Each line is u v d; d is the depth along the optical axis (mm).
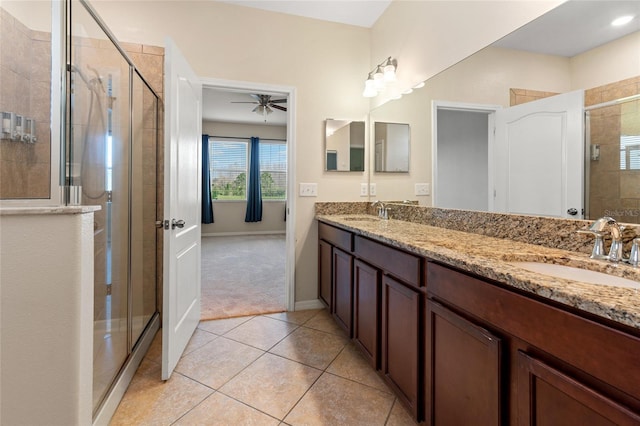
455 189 1881
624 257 1040
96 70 1662
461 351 1059
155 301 2404
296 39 2701
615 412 601
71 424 890
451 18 1922
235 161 7633
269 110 5434
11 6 1941
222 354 1998
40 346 867
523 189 1452
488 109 1660
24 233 854
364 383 1697
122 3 2309
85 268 933
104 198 1668
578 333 678
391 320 1528
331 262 2416
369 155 2934
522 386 825
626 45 1084
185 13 2430
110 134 1773
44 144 2061
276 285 3512
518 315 831
